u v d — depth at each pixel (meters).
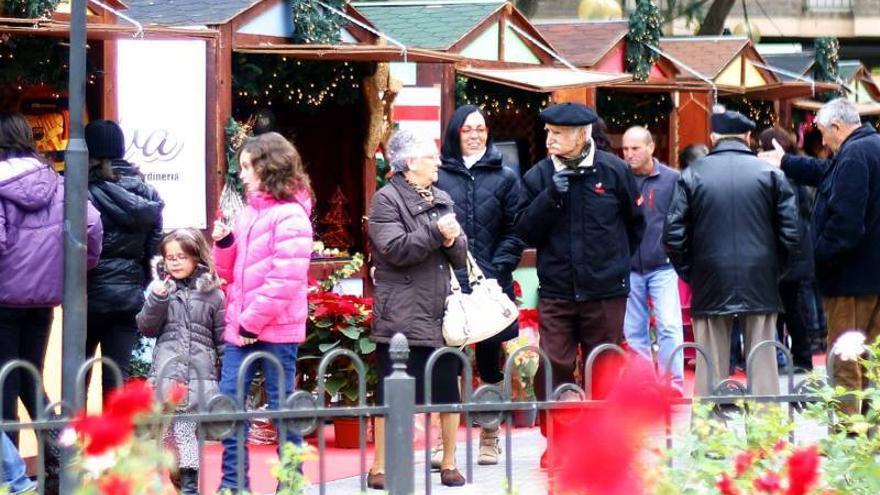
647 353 23.06
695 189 18.05
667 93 32.19
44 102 21.09
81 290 14.08
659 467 10.88
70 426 10.85
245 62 22.75
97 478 9.47
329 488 17.41
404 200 16.39
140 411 9.55
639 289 22.84
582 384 20.52
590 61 29.62
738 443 11.54
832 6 86.00
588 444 9.26
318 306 19.98
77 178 14.08
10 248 15.34
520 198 17.88
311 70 24.11
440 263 16.44
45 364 18.11
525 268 25.38
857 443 12.05
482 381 18.70
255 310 15.05
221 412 12.14
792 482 9.68
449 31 26.83
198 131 21.39
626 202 17.67
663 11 53.94
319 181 26.23
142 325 16.20
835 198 18.50
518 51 28.39
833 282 18.81
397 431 12.33
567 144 17.44
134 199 16.52
